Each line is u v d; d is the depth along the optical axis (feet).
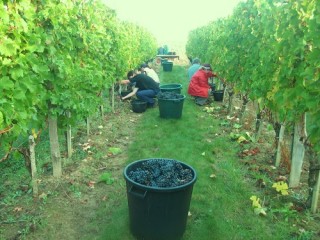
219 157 18.24
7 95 9.17
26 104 10.29
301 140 13.56
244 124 24.18
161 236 10.47
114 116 27.27
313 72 9.90
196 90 31.37
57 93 13.08
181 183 10.34
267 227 11.81
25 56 9.97
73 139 20.66
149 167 11.53
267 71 14.79
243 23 22.08
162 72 62.59
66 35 13.64
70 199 13.46
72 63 14.10
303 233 11.25
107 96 35.01
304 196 13.75
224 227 11.62
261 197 13.79
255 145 19.85
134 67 40.65
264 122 25.03
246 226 11.80
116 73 27.68
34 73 11.29
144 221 10.40
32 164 13.20
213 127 23.97
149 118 26.30
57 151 15.02
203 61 49.37
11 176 15.37
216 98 33.58
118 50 27.30
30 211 12.42
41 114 13.26
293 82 12.21
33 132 12.91
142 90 30.27
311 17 10.98
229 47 24.56
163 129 23.22
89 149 18.98
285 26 12.53
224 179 15.39
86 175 15.57
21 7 9.92
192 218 12.26
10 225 11.59
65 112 14.67
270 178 15.42
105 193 14.10
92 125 23.89
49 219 12.00
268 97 14.38
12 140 10.07
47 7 12.12
